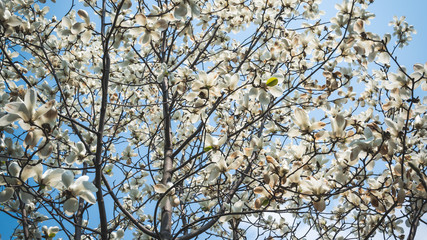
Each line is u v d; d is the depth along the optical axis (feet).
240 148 13.42
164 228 10.91
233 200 10.85
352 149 7.16
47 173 6.29
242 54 14.66
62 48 14.67
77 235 12.09
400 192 7.29
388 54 8.77
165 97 14.25
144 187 14.11
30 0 11.71
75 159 8.80
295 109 7.14
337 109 12.33
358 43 9.04
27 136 5.89
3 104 9.74
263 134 13.62
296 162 7.25
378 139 7.30
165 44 16.76
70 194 6.27
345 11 11.97
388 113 11.65
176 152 13.08
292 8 14.03
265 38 15.38
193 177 15.76
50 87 11.82
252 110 10.36
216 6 14.26
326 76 11.71
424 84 8.25
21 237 12.05
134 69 14.11
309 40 12.51
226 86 8.40
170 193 8.57
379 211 8.62
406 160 8.11
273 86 8.12
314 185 7.04
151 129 16.43
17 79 12.75
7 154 8.11
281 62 13.50
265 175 7.08
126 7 9.81
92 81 15.31
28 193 6.26
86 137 11.76
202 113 10.16
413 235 8.52
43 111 5.85
